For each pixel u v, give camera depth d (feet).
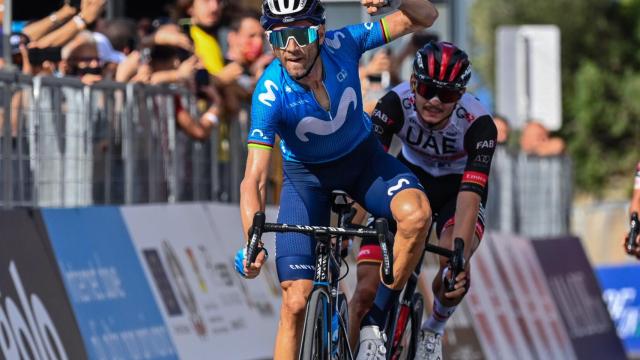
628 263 105.29
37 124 44.98
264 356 54.60
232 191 58.34
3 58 50.19
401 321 42.19
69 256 45.03
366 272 40.14
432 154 43.52
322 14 35.81
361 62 73.26
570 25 204.54
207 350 50.72
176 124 53.62
